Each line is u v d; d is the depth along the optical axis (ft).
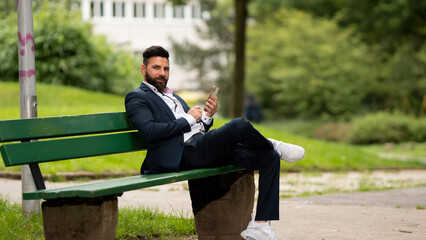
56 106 52.49
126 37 223.51
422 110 118.83
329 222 20.59
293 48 121.08
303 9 128.36
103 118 14.80
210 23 173.47
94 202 12.45
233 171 15.14
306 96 117.60
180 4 74.90
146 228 16.96
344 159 49.11
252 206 15.44
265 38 128.47
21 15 17.20
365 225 19.99
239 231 15.10
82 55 73.20
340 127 104.94
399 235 18.07
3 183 28.22
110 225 12.66
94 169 33.06
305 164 44.93
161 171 14.58
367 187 34.47
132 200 24.59
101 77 75.51
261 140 14.32
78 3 96.73
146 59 15.78
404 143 93.56
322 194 30.48
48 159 13.19
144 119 14.58
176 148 14.64
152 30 228.02
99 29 219.61
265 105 129.49
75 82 72.90
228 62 169.27
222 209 15.14
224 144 14.32
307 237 17.61
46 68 70.95
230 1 171.22
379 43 117.91
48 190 12.08
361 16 109.19
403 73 120.88
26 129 12.96
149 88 15.57
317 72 116.98
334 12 126.11
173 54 174.19
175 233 17.06
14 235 15.10
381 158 54.75
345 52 118.32
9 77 72.02
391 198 29.09
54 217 12.67
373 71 118.73
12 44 72.02
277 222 20.52
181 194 27.63
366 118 100.22
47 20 72.49
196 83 170.81
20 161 12.56
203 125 16.20
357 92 117.50
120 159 36.06
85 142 14.15
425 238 17.60
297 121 117.70
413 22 104.99
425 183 38.52
